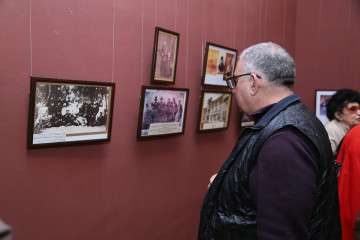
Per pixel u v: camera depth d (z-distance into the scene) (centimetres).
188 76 234
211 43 240
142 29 197
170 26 216
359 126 173
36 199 156
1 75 139
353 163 161
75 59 164
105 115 178
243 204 116
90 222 182
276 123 113
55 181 163
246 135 126
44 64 152
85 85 166
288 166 102
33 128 148
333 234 160
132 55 193
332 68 345
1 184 143
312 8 354
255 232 114
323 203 119
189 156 248
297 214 100
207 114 251
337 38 340
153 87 201
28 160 152
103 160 186
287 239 100
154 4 204
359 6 326
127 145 198
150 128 205
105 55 179
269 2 317
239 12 278
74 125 164
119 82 188
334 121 260
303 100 368
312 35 356
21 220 151
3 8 137
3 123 141
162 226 231
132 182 204
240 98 136
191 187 253
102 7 175
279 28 336
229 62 266
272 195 102
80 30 166
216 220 123
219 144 278
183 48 228
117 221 198
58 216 166
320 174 114
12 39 141
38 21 149
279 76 124
